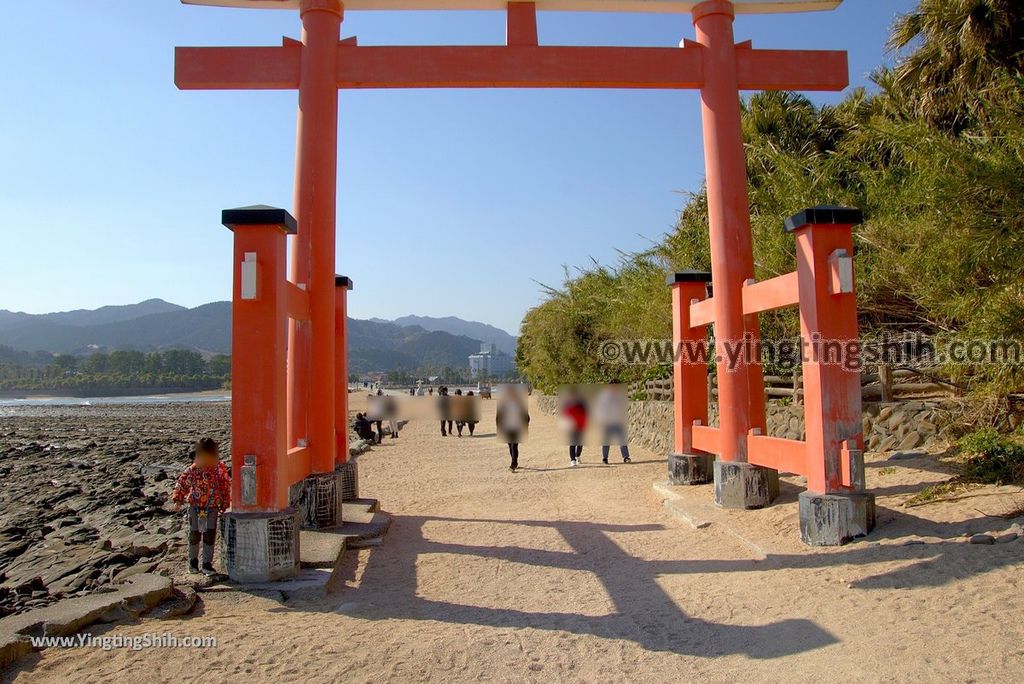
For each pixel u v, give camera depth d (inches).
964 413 381.7
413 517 407.5
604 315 866.1
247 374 273.0
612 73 393.4
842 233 293.4
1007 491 291.7
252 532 267.0
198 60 374.0
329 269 365.4
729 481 373.7
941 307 353.7
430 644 207.9
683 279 456.8
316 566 286.0
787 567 266.4
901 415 413.7
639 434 730.2
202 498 286.2
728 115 395.5
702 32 403.2
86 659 193.8
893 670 172.7
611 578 276.5
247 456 271.4
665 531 349.7
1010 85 331.0
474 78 383.2
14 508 668.7
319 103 368.5
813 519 288.0
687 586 259.3
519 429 601.9
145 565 354.9
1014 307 293.4
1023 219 292.7
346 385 423.5
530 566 299.0
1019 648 173.9
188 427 1758.1
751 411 379.6
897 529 279.1
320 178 366.0
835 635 198.5
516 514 410.6
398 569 298.2
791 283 322.3
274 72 374.9
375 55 380.2
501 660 196.2
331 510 351.6
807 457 302.2
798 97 799.1
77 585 339.0
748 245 391.5
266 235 273.4
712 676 181.0
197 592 257.6
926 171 325.7
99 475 839.1
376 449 885.2
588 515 398.9
